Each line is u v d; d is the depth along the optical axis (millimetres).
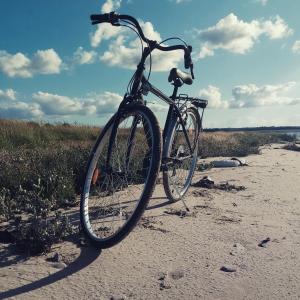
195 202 3908
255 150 10219
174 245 2662
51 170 4602
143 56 3074
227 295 1975
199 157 9062
